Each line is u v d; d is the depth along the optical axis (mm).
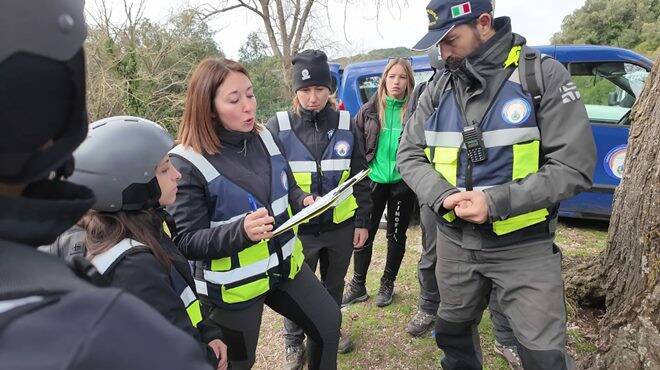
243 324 1833
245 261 1744
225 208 1728
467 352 2074
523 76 1658
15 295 464
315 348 2047
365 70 5055
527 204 1577
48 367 429
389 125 2994
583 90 4438
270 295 1988
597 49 4387
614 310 2189
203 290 1807
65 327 460
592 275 2723
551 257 1733
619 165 4172
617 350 2066
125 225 1222
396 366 2641
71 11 503
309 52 2406
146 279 1156
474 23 1670
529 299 1694
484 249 1775
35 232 508
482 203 1605
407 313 3131
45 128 493
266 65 13547
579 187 1580
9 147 477
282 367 2719
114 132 1236
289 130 2500
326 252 2602
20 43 453
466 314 1970
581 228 4613
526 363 1690
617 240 2297
